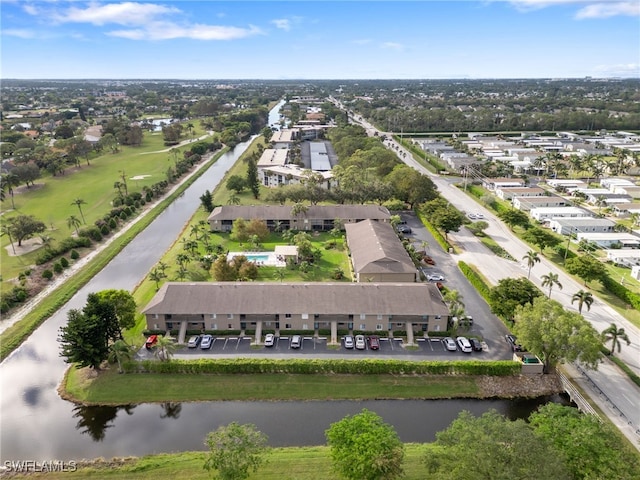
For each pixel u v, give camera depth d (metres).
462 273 101.44
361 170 160.62
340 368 66.69
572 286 95.88
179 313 76.00
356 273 93.62
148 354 71.19
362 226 113.81
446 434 44.22
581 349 60.91
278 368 66.75
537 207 145.75
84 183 180.12
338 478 48.12
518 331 65.75
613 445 43.09
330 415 59.84
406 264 92.56
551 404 49.59
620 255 107.69
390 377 66.25
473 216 142.38
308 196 143.50
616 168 196.62
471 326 79.56
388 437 44.25
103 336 67.06
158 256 114.50
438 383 65.25
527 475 38.22
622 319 81.81
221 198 162.00
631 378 64.88
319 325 77.88
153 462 51.19
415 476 48.25
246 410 60.91
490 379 66.06
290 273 99.56
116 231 130.88
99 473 50.06
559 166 191.88
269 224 128.00
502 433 41.28
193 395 63.22
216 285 80.50
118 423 59.16
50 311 87.25
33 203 153.75
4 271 101.69
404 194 145.38
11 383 67.56
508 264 106.44
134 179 187.00
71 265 107.38
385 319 76.94
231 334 77.12
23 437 57.06
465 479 39.62
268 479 48.31
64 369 71.19
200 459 51.69
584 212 139.62
